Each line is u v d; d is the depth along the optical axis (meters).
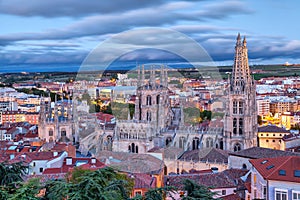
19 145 187.62
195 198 33.72
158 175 85.25
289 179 89.94
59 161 137.00
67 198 34.12
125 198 35.94
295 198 89.44
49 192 34.56
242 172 134.00
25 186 34.81
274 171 93.62
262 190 96.81
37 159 139.50
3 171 38.31
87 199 32.41
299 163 94.25
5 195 34.91
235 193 120.81
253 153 153.88
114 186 34.91
